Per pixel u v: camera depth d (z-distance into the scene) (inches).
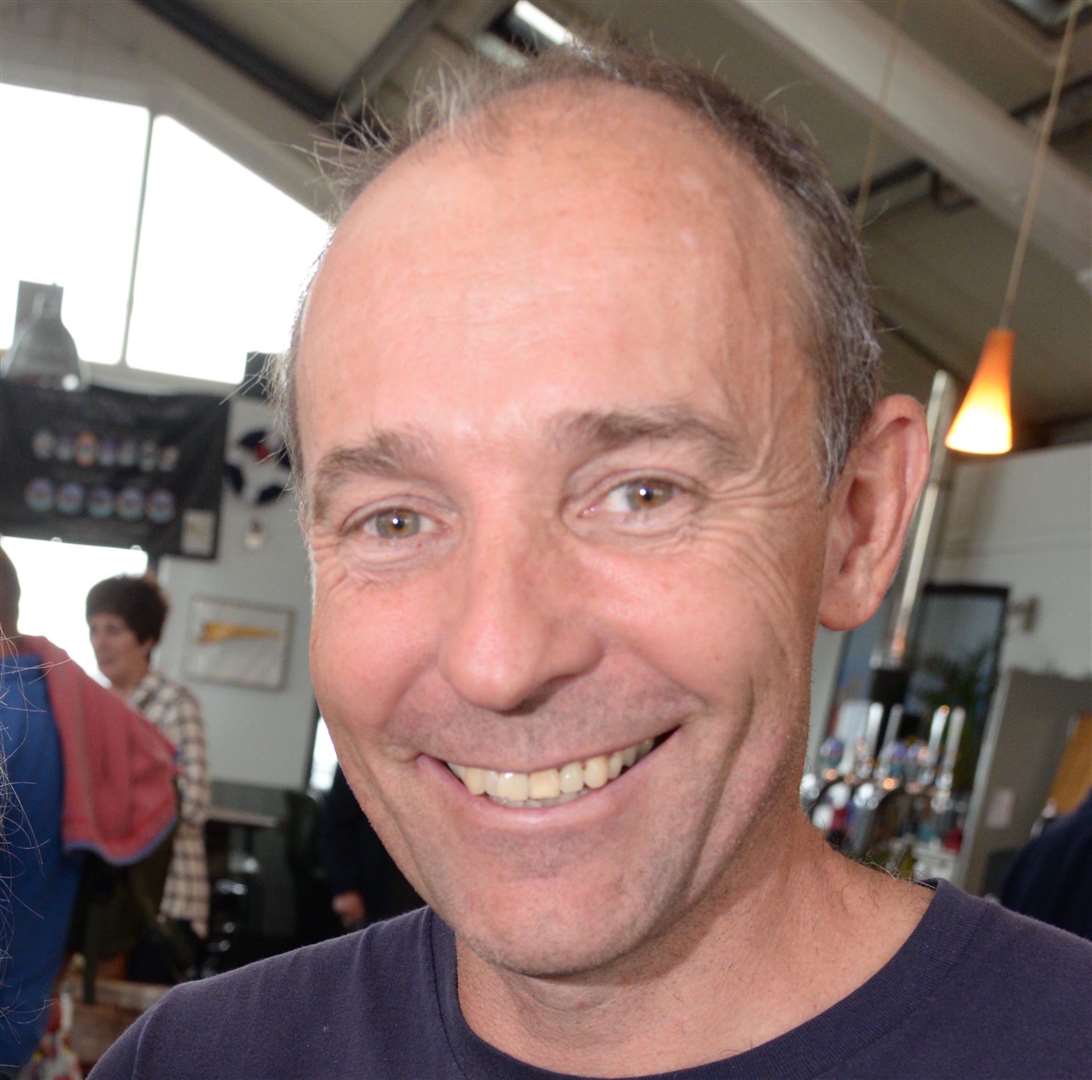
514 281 34.0
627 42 41.9
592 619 34.3
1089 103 211.0
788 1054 37.6
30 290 288.0
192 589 325.4
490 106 37.1
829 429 37.9
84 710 112.7
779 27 193.8
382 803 39.3
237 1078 44.5
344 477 36.7
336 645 37.5
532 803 35.6
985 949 38.8
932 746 244.5
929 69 195.6
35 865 91.9
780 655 36.1
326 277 37.7
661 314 34.1
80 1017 117.6
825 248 38.2
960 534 285.1
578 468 34.2
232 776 325.4
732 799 36.1
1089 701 197.8
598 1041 39.1
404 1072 42.5
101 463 318.3
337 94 328.5
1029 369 281.3
